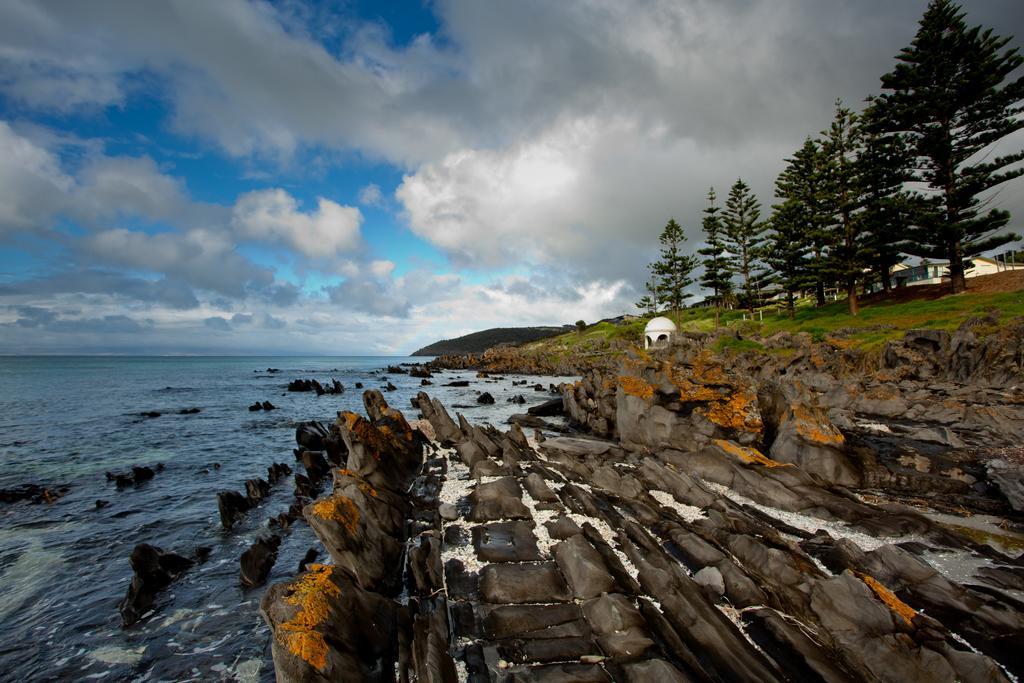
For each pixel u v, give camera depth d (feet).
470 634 25.61
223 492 52.90
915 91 157.69
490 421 113.80
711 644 23.49
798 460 53.26
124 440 98.73
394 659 24.91
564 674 22.00
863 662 22.89
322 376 344.49
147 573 37.63
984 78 145.59
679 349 188.65
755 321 233.96
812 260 201.87
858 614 24.94
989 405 77.25
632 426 68.44
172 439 100.07
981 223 148.56
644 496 45.24
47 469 75.05
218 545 45.75
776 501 45.06
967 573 32.58
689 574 31.42
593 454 62.69
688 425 62.90
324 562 41.88
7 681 27.37
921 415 77.30
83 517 53.42
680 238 288.92
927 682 21.58
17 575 39.96
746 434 59.93
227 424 120.26
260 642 30.81
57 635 31.73
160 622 33.06
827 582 26.91
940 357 108.47
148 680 27.35
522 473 52.26
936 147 154.10
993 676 21.06
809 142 206.90
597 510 40.81
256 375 361.30
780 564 29.91
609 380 84.89
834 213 186.80
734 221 242.17
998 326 106.83
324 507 32.12
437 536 37.24
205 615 33.88
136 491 63.52
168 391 217.36
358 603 25.88
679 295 292.40
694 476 51.47
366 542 33.30
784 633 24.43
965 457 54.60
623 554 33.30
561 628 25.71
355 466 48.21
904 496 47.26
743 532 36.27
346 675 21.62
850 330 154.10
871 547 36.50
